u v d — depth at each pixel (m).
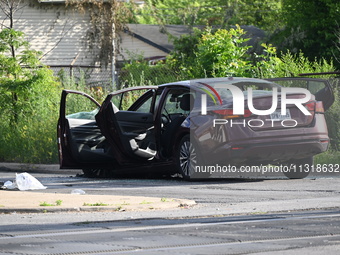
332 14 108.75
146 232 18.92
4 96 56.75
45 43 96.75
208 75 54.47
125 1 96.69
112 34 92.19
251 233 18.52
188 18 161.62
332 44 109.50
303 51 111.19
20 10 96.56
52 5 96.50
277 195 28.83
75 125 39.59
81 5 92.56
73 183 36.81
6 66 57.25
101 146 40.09
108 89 58.03
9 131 55.34
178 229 19.41
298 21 113.38
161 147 36.72
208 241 17.36
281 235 18.12
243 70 54.25
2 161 54.03
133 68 74.56
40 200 26.08
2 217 22.73
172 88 36.19
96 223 20.88
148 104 39.44
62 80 64.81
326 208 23.78
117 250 16.30
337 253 15.62
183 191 31.08
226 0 187.38
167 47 124.31
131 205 24.81
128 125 37.28
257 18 178.50
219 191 30.89
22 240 17.83
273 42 111.19
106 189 32.56
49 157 50.88
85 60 95.75
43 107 56.56
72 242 17.42
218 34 55.12
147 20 181.12
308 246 16.50
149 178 40.03
